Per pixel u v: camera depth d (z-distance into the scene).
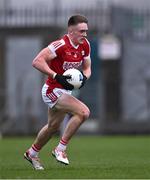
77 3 63.09
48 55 25.61
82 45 26.08
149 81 60.75
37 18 61.66
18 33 60.75
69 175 24.39
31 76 60.12
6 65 60.56
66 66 25.97
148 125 60.53
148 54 60.91
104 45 58.97
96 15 61.47
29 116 60.06
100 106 59.78
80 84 25.62
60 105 25.92
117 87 60.56
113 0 62.69
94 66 58.81
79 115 25.81
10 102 60.34
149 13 61.62
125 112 60.88
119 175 24.39
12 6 62.69
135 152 40.06
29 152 26.80
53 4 62.25
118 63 60.38
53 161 32.22
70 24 25.75
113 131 60.75
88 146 46.94
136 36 60.97
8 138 58.69
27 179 23.30
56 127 26.56
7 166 29.20
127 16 61.44
